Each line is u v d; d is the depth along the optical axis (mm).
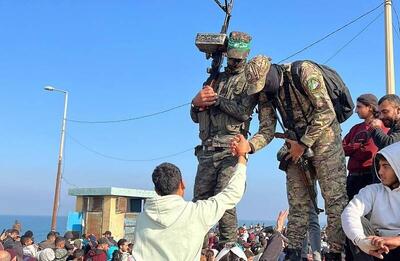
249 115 5410
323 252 5066
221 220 5633
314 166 4680
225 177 5410
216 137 5539
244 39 5547
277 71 4668
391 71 14562
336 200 4531
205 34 5734
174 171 3990
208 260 6750
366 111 5535
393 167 3658
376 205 3793
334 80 4695
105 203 24953
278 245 4785
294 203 4910
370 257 3596
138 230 3916
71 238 16625
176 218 3795
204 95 5492
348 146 5660
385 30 14797
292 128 4805
